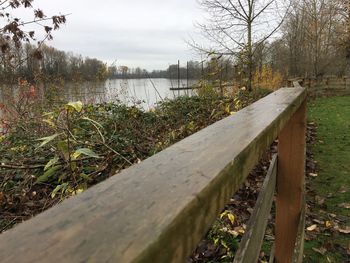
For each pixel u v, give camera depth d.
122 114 6.03
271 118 1.14
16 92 6.08
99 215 0.43
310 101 15.88
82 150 1.74
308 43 21.69
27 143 4.34
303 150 2.00
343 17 22.36
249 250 1.03
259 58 10.00
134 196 0.48
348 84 18.41
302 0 18.75
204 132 0.91
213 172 0.58
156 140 4.62
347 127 8.67
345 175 4.89
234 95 5.86
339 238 3.14
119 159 3.73
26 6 5.21
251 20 10.88
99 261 0.34
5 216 2.80
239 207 3.40
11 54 5.70
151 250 0.37
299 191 2.02
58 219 0.42
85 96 7.59
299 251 1.99
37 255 0.34
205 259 2.48
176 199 0.47
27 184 3.38
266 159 4.77
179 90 7.73
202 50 10.43
